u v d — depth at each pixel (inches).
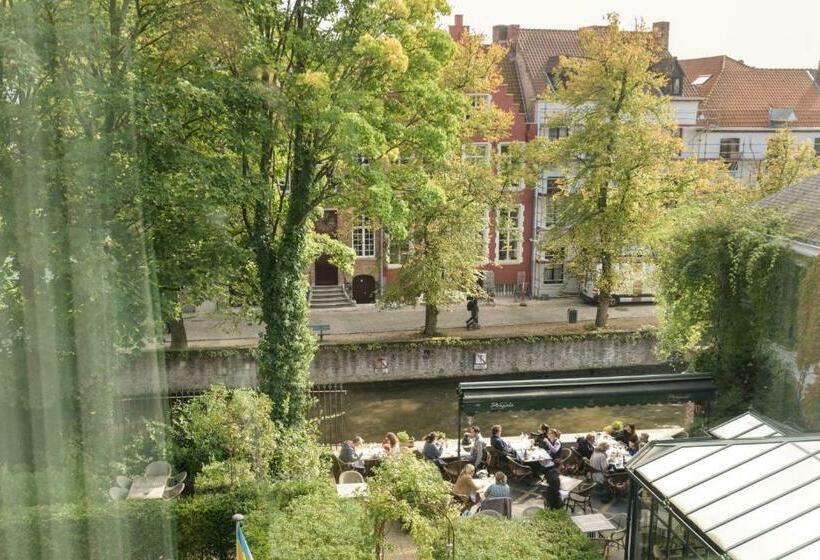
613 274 1041.5
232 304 715.4
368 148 581.0
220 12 384.2
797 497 322.7
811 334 525.7
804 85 1369.3
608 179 990.4
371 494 320.5
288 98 549.0
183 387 807.1
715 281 619.2
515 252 1378.0
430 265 965.8
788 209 619.5
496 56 959.6
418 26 652.7
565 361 1032.2
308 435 624.7
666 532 361.4
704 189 999.6
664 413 878.4
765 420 468.8
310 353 663.1
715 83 1381.6
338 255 783.1
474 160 1053.2
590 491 527.5
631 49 957.2
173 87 364.5
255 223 606.2
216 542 378.6
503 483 494.3
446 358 1001.5
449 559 336.8
